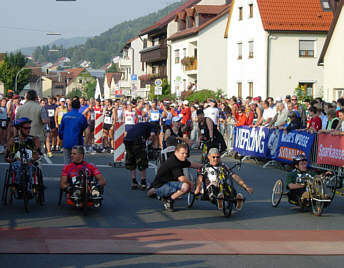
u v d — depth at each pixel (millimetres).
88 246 7207
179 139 11773
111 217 9297
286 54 41594
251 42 43781
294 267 6457
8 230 8094
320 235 8203
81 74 175375
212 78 53875
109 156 20469
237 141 20266
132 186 12625
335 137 13688
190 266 6414
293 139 15961
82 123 11984
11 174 9945
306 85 42281
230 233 8227
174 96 54188
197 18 55219
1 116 19922
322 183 9828
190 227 8625
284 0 42438
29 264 6359
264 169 17000
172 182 9984
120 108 24422
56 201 10742
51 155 19516
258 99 21484
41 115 12578
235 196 9625
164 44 63625
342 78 31281
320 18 41906
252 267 6430
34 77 131625
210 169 9812
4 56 105875
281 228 8703
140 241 7555
